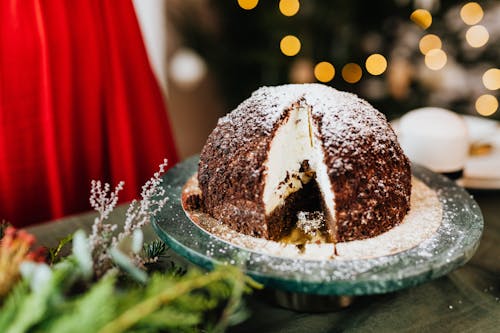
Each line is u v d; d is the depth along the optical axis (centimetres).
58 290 48
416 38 163
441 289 66
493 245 74
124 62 101
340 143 66
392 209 66
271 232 66
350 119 68
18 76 92
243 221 66
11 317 45
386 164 67
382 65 149
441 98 161
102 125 102
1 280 49
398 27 154
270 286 57
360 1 148
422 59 155
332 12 143
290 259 59
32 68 93
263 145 66
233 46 154
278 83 152
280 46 146
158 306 48
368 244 62
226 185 66
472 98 155
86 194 104
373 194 65
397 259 59
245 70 158
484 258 72
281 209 68
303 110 70
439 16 141
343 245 62
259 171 65
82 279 51
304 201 72
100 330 44
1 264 49
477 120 106
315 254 60
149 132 106
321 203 71
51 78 93
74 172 101
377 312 63
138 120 105
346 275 56
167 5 145
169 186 74
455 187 74
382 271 57
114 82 100
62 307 46
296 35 144
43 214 102
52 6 91
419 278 57
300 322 61
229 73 160
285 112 68
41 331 45
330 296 62
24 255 53
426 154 83
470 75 168
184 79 156
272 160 66
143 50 102
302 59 147
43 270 47
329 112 68
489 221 79
